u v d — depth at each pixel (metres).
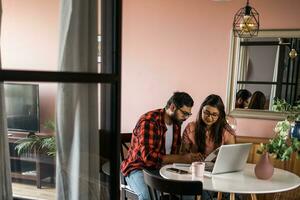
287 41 2.73
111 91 1.13
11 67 0.87
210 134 2.45
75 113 1.07
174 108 2.36
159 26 3.19
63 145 1.08
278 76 2.79
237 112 2.94
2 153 0.93
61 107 1.05
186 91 3.14
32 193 1.04
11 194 0.97
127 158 2.44
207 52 3.03
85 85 1.07
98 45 1.10
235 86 2.93
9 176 0.97
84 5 1.07
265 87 2.83
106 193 1.18
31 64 0.91
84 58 1.06
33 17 0.94
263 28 2.81
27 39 0.92
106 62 1.12
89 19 1.08
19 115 0.98
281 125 2.29
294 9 2.71
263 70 2.83
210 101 2.44
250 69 2.87
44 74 0.90
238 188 1.71
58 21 1.02
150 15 3.21
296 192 2.42
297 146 1.90
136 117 3.37
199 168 1.89
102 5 1.11
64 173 1.09
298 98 2.73
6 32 0.88
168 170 2.02
